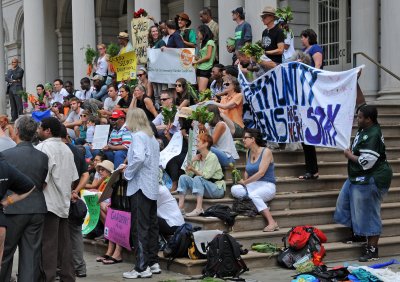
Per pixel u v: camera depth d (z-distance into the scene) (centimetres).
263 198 999
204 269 867
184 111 1119
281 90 1119
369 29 1512
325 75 1023
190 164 1012
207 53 1400
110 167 1072
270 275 870
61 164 779
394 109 1373
